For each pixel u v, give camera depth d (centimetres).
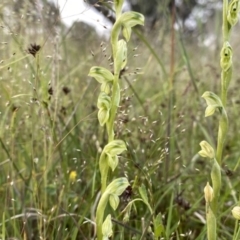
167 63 63
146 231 28
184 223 35
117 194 22
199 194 40
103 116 22
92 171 37
